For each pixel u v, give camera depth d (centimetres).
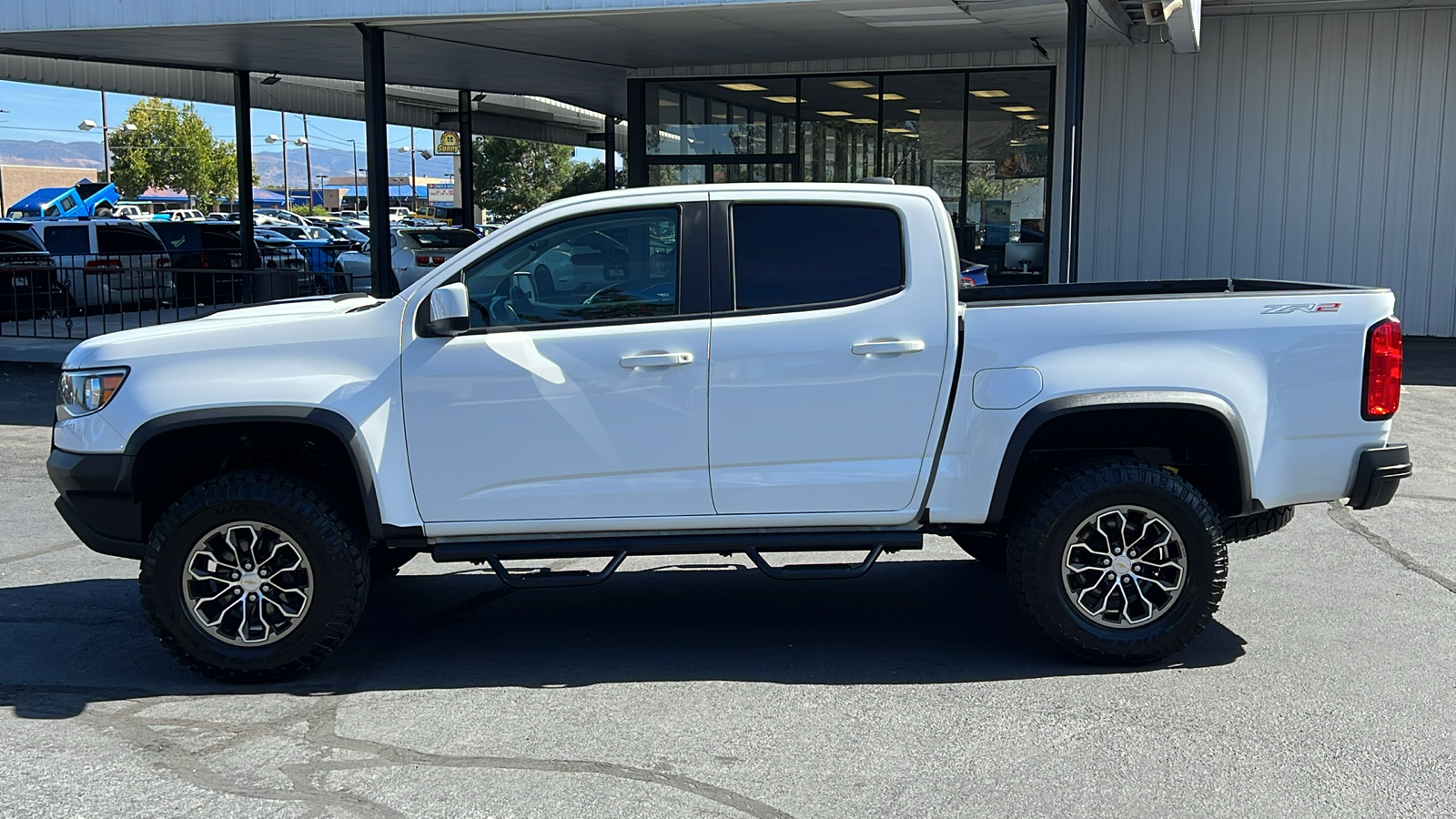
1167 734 449
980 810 390
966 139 1770
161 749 444
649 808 392
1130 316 512
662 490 519
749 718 470
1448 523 773
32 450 1049
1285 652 538
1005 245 1772
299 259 2689
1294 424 516
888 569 700
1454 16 1605
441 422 513
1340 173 1673
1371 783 407
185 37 1477
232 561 512
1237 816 384
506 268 523
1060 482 514
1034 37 1562
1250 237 1714
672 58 1792
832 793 403
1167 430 546
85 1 1346
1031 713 473
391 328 515
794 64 1838
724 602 637
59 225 2064
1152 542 519
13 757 437
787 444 517
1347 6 1603
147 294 2138
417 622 607
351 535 512
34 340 1709
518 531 525
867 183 534
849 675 519
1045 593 512
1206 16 1675
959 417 516
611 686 508
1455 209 1642
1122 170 1742
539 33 1482
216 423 508
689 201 524
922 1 1241
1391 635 559
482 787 409
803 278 521
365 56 1346
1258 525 555
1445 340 1652
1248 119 1692
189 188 7644
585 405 513
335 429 507
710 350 512
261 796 403
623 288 522
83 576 687
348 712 482
